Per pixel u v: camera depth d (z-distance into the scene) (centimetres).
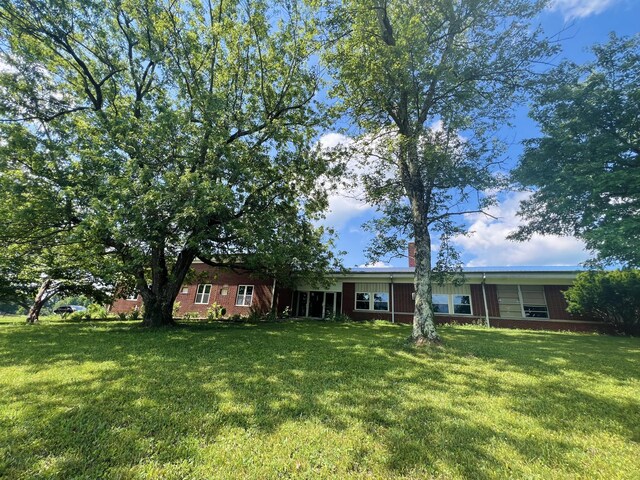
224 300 2222
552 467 269
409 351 769
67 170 1016
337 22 1003
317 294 2161
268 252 1171
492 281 1727
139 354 679
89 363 588
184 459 268
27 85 1079
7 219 962
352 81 1027
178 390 438
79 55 1255
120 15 1220
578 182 1102
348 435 317
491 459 279
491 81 939
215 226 1095
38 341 829
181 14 1228
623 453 295
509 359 703
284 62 1316
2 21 1034
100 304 1862
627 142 1134
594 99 1145
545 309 1638
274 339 950
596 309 1403
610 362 693
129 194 882
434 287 1856
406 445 299
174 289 1259
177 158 1055
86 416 344
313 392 446
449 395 446
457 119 966
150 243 960
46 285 1617
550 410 398
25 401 383
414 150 910
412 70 866
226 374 530
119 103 1260
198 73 1292
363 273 1984
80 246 1198
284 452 281
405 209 1081
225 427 328
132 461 263
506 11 868
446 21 963
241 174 1111
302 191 1413
